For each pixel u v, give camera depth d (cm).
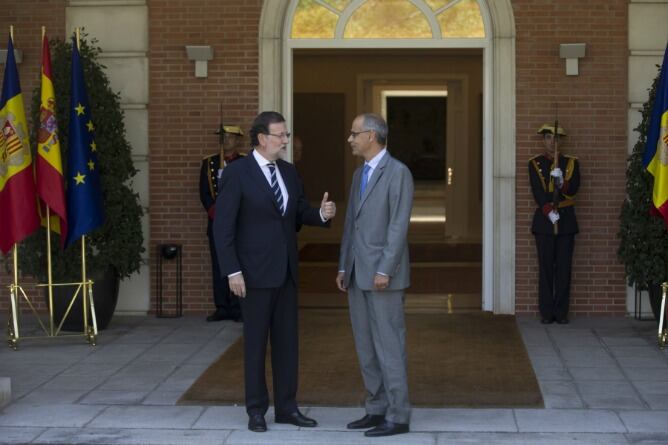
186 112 1105
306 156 1947
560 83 1081
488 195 1110
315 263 1588
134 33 1104
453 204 1967
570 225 1045
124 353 920
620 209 1077
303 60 1936
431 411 721
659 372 834
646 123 998
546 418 700
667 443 643
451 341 968
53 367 865
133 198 1024
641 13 1071
